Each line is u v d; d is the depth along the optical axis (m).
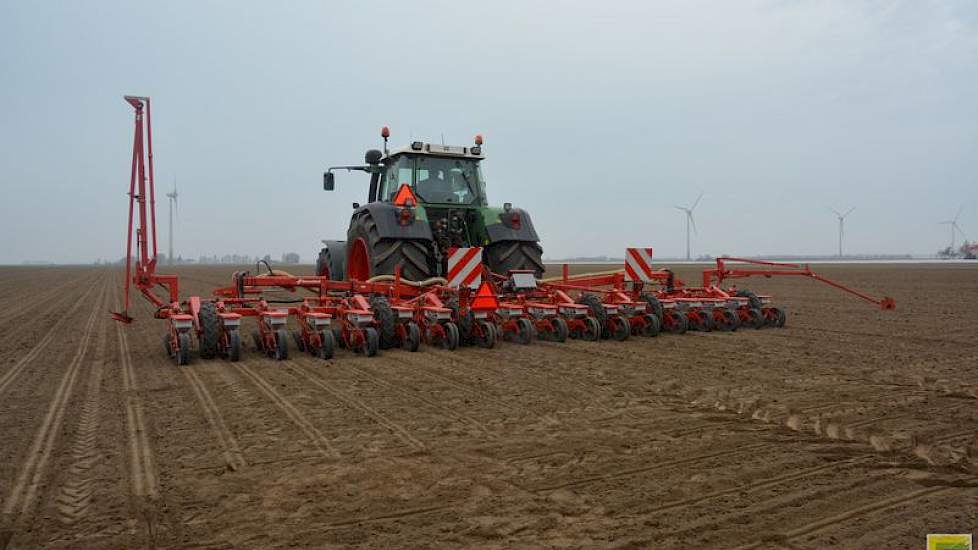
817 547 3.03
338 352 8.38
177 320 7.46
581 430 4.85
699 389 6.17
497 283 9.97
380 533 3.17
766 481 3.83
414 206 9.70
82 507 3.48
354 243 10.99
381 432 4.78
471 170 11.14
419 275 9.75
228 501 3.55
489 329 8.49
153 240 8.55
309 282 9.16
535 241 10.31
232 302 8.49
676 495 3.63
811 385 6.35
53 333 11.27
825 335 9.92
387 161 11.58
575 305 9.17
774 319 11.00
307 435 4.71
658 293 10.41
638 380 6.57
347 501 3.55
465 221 10.91
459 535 3.15
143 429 4.89
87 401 5.81
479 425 4.96
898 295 19.38
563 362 7.56
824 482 3.81
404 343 8.54
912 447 4.45
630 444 4.52
